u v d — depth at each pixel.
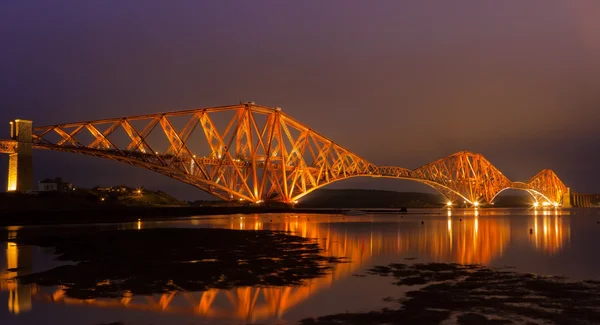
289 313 15.87
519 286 19.97
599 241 41.44
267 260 27.56
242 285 20.22
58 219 67.19
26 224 61.66
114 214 77.88
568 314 15.52
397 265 25.84
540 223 76.00
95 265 25.47
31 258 28.38
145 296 18.16
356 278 21.84
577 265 26.20
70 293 18.61
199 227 57.59
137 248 33.47
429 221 80.31
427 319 14.95
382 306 16.62
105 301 17.38
